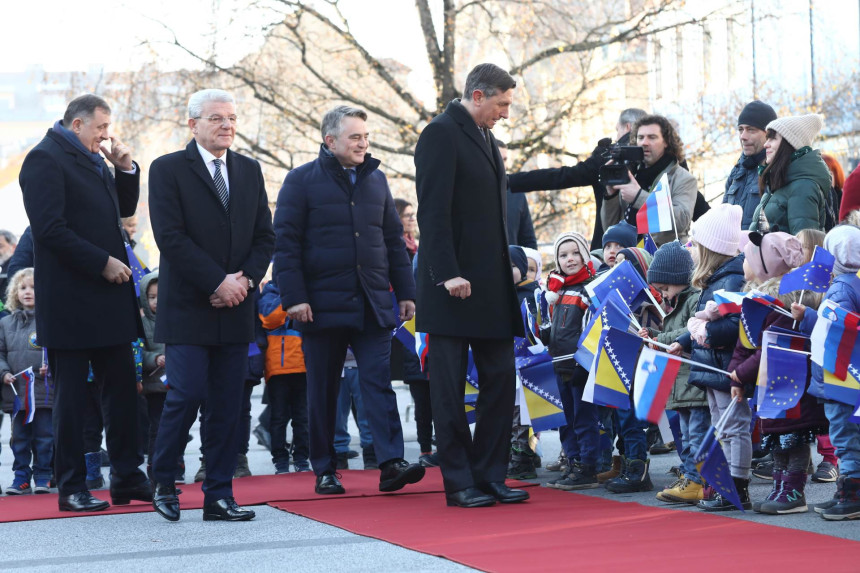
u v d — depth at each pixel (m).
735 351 5.84
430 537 5.21
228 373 6.02
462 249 6.21
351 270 6.95
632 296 6.61
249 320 6.05
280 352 8.62
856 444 5.56
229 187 6.08
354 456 9.70
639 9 20.98
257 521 5.94
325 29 21.20
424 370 7.77
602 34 21.20
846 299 5.49
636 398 6.01
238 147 21.38
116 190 6.64
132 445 6.55
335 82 21.80
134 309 6.43
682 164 8.37
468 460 6.30
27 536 5.68
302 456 8.83
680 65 24.64
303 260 7.02
